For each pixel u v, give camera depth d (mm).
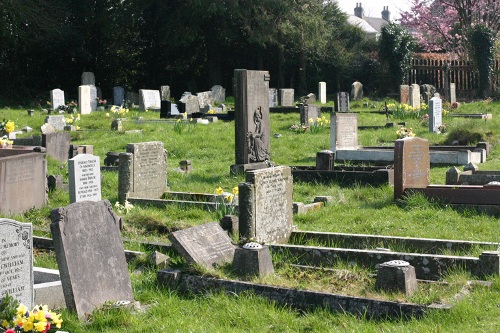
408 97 43344
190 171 20891
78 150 22469
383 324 7945
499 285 8789
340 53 54781
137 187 16203
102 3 54562
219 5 50250
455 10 54062
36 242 12383
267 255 9852
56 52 53781
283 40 54281
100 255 8703
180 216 14438
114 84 57500
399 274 8820
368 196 16484
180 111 37406
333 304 8531
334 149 23031
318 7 54281
